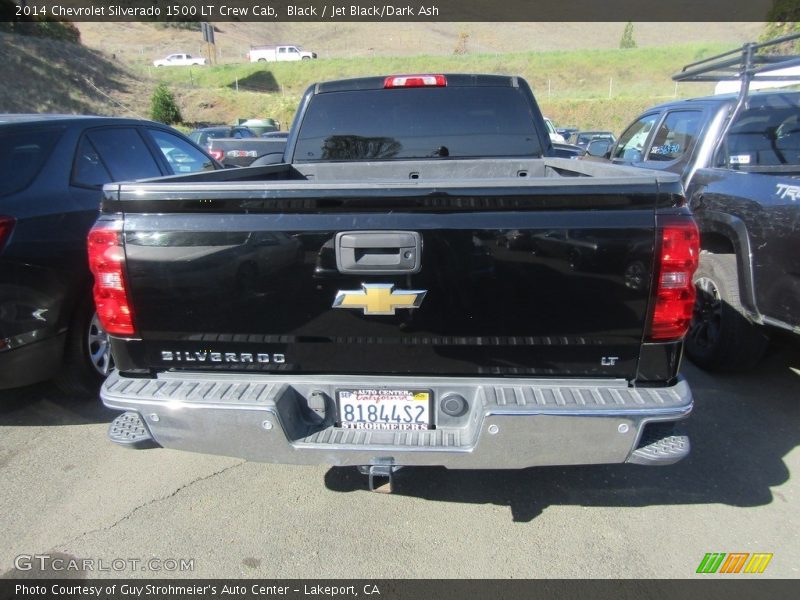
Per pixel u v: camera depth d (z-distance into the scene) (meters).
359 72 55.81
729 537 2.62
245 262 2.22
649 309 2.17
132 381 2.39
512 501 2.88
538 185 2.10
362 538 2.63
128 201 2.24
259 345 2.32
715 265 4.03
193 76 51.81
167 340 2.35
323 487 3.00
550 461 2.24
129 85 37.69
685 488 2.97
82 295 3.62
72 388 3.77
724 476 3.06
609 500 2.89
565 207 2.12
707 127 4.68
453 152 4.09
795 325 3.30
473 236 2.14
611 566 2.46
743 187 3.72
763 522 2.72
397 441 2.29
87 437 3.47
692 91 42.25
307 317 2.25
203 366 2.38
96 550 2.57
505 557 2.52
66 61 35.38
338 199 2.14
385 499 2.91
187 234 2.22
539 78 54.03
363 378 2.33
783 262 3.31
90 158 4.01
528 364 2.26
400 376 2.32
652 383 2.27
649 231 2.12
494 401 2.19
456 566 2.47
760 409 3.72
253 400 2.25
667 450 2.25
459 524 2.72
